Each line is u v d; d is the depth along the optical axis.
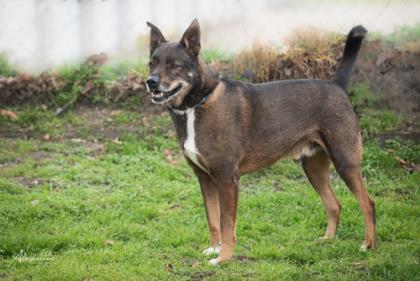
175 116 7.68
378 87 12.79
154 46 7.93
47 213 9.05
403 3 14.75
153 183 10.41
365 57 13.05
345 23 14.47
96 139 12.20
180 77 7.44
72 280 6.97
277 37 14.26
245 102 7.73
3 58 14.51
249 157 7.85
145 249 7.98
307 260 7.64
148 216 9.19
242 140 7.68
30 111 13.32
